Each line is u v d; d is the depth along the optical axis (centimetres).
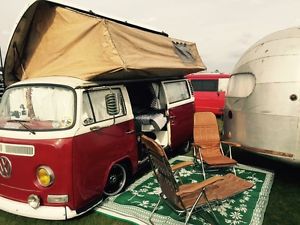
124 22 541
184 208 350
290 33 514
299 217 406
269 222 394
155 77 590
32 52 492
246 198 460
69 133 365
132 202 452
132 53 453
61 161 359
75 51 444
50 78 429
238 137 558
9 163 382
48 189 365
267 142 498
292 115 463
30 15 456
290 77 466
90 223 398
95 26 420
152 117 576
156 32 627
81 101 388
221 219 397
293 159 474
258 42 565
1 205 393
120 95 474
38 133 370
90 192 397
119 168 480
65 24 453
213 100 1152
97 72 408
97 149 405
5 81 521
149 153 386
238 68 575
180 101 667
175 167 397
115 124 446
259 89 504
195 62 688
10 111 428
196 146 543
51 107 398
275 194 483
